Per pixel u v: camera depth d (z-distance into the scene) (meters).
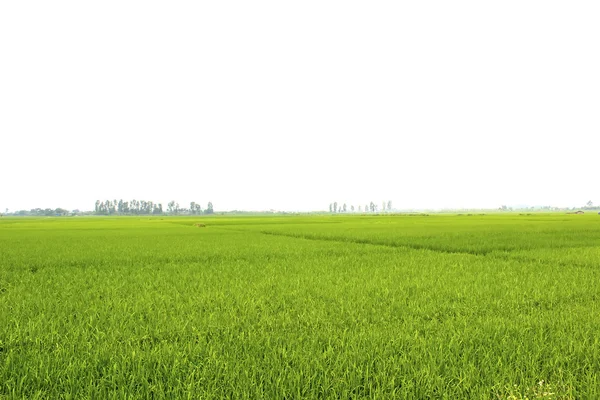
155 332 5.51
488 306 7.26
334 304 7.39
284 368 4.20
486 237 25.95
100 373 4.22
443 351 4.69
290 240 25.73
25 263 14.08
